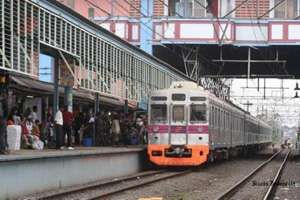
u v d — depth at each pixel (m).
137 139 31.42
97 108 27.05
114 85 27.94
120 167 23.25
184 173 25.14
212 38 36.16
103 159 21.31
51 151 18.58
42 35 19.52
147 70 34.19
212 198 16.09
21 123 20.27
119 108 34.34
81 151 19.25
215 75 50.31
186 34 36.16
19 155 15.12
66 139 22.22
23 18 18.17
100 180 20.86
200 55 41.94
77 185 18.80
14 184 14.88
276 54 38.41
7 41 17.19
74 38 22.56
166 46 37.53
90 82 24.47
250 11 37.22
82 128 26.38
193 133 26.00
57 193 15.77
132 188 18.44
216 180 22.42
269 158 45.53
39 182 16.27
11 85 22.41
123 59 29.45
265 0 37.41
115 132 28.08
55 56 22.42
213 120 27.73
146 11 37.62
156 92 26.61
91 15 40.03
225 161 36.03
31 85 24.00
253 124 53.66
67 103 23.38
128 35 36.66
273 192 18.22
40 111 26.50
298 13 37.38
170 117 26.19
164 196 16.59
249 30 36.31
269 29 36.09
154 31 35.91
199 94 26.31
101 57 25.95
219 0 37.62
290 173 27.55
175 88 26.47
